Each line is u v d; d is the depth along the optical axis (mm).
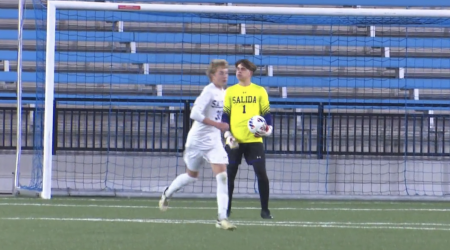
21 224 29750
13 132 56719
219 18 56188
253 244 23766
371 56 72188
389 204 46906
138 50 71125
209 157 28859
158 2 74000
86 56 66188
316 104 54562
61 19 70375
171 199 49281
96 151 52969
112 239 24703
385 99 70562
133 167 52438
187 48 71062
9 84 70438
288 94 71188
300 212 39062
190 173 30719
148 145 53500
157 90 69625
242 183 51750
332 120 54000
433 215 37969
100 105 64312
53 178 51500
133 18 71188
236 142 33219
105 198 48844
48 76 45812
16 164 48875
